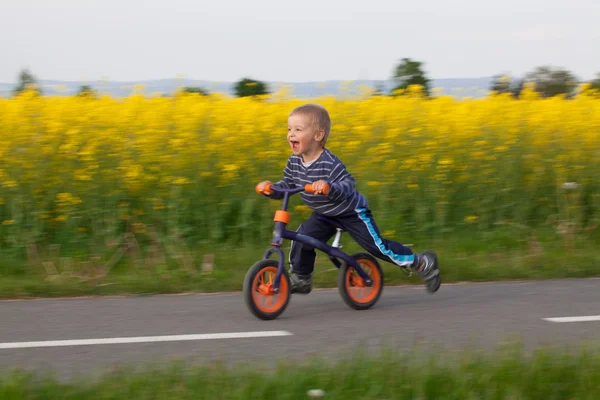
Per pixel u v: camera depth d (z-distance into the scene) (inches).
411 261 237.6
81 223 326.6
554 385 148.5
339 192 215.3
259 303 223.9
